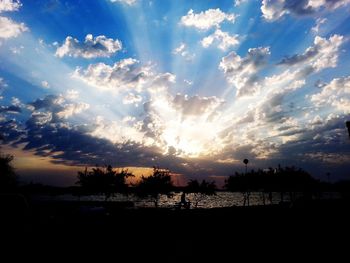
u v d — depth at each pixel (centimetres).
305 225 1888
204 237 1449
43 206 2472
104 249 1147
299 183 6222
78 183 4050
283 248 1201
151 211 2325
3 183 4159
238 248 1199
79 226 1405
